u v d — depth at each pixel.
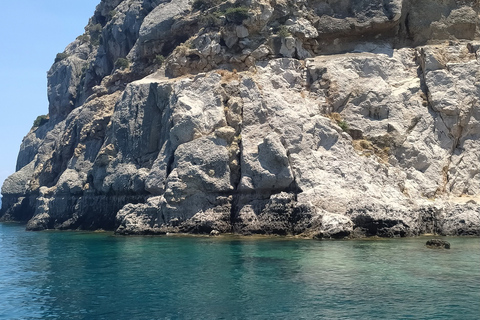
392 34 56.19
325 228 40.44
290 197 43.66
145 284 27.38
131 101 56.69
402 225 41.38
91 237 49.53
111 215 55.00
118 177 54.16
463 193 48.59
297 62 52.62
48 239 50.38
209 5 60.84
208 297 24.58
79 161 62.75
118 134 56.44
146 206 48.38
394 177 46.81
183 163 47.62
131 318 22.12
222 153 47.28
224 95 50.59
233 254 34.41
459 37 55.34
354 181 45.06
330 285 25.88
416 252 33.81
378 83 51.66
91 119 64.62
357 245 36.84
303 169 45.06
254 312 22.28
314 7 57.00
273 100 49.12
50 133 81.69
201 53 55.34
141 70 64.12
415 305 22.69
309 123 47.50
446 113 50.12
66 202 61.69
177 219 46.66
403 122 49.97
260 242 39.38
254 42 54.31
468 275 27.41
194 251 36.25
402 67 53.69
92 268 32.28
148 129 54.09
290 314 21.91
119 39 70.44
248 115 48.66
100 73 73.62
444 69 51.75
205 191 47.00
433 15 55.59
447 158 49.41
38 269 33.00
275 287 25.77
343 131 49.25
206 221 45.62
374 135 49.53
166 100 53.69
